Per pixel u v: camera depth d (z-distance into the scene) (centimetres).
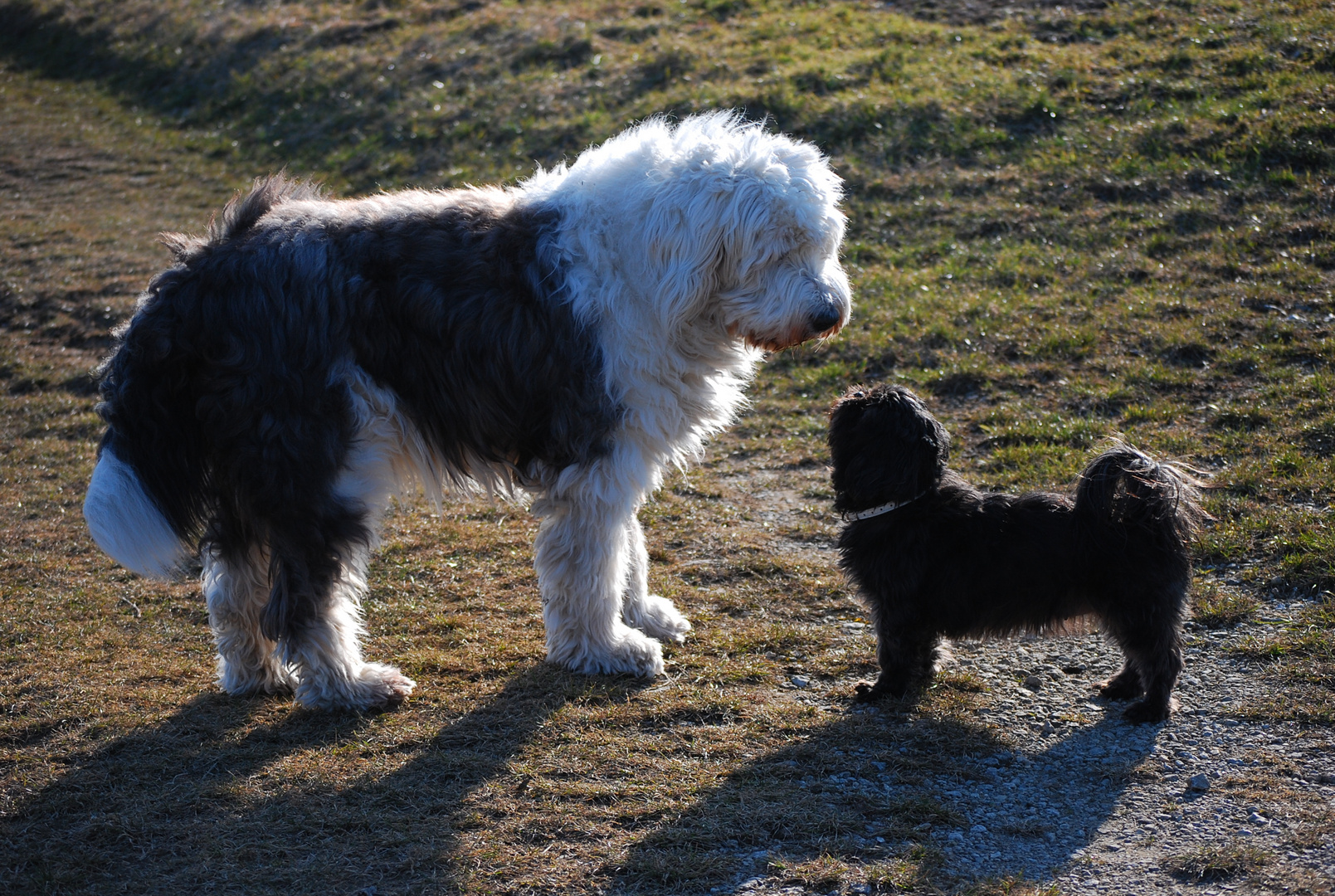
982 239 1010
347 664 458
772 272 438
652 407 457
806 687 469
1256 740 407
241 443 421
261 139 1583
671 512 658
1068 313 850
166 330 421
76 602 575
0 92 1919
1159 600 409
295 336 422
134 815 385
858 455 436
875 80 1324
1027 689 458
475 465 469
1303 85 1109
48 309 1086
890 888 337
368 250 438
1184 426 674
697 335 459
